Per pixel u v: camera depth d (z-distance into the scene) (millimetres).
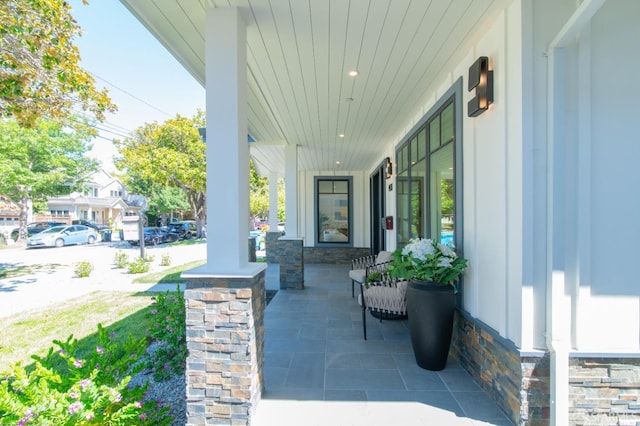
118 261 9266
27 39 3545
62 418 1308
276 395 2250
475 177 2531
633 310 1904
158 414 1741
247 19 2158
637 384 1902
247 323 1955
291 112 4160
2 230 16359
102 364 1779
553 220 1873
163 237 17594
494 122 2238
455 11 2084
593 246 1897
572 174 1892
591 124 1888
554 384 1852
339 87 3346
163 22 2248
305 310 4414
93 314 4516
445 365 2695
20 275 7992
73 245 16031
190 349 1976
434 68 2924
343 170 9430
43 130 12930
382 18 2154
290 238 5844
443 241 3256
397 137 5305
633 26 1890
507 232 2082
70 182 16828
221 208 2059
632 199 1894
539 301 1914
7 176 12344
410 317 2727
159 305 2871
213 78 2049
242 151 2127
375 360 2818
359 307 4555
